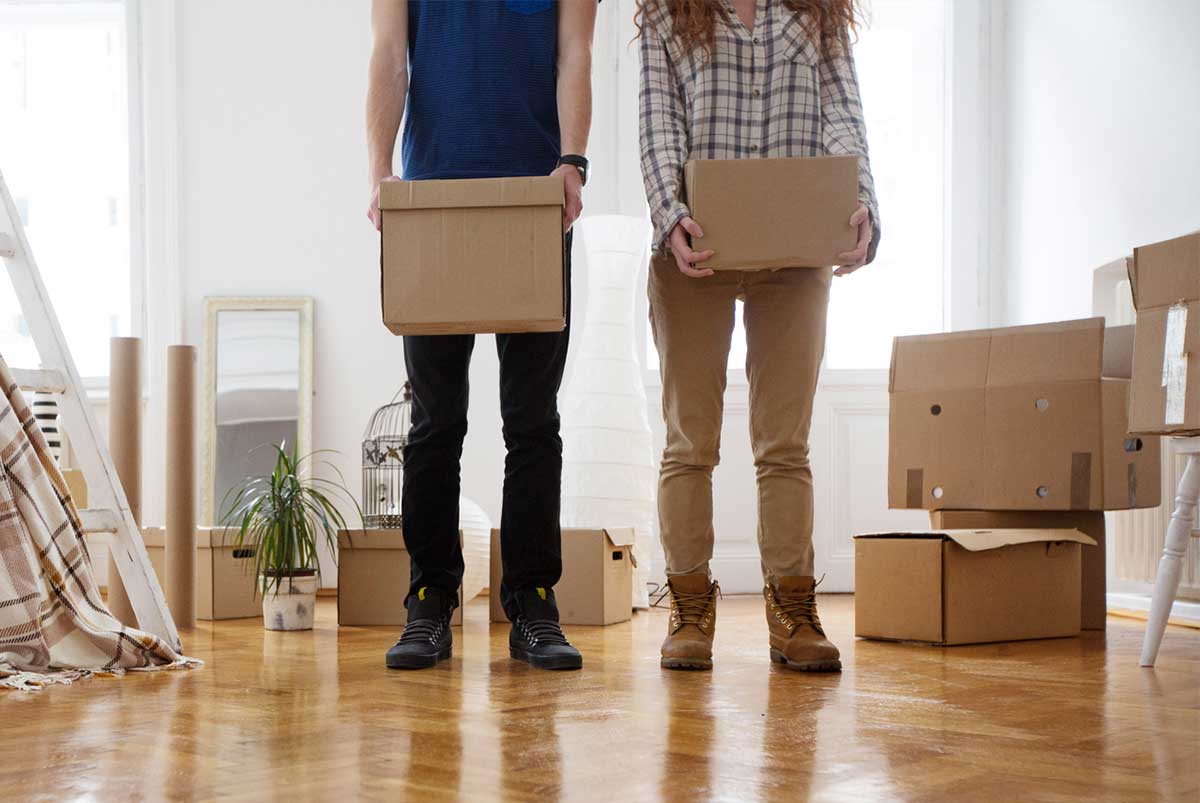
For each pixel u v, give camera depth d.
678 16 2.17
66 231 4.74
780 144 2.16
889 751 1.38
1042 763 1.32
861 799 1.15
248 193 4.54
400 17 2.19
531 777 1.24
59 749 1.39
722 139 2.16
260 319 4.47
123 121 4.74
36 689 1.88
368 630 2.95
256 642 2.65
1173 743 1.44
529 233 1.91
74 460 4.05
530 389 2.16
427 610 2.18
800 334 2.12
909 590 2.61
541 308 1.90
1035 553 2.72
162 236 4.51
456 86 2.14
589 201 4.47
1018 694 1.84
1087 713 1.66
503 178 1.93
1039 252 4.21
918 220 4.63
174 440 3.00
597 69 4.48
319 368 4.49
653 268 2.17
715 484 4.38
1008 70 4.50
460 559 2.26
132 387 2.83
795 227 1.99
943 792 1.18
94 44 4.77
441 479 2.17
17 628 2.02
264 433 4.41
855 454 4.46
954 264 4.54
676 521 2.17
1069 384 2.83
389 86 2.15
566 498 3.69
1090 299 3.82
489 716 1.60
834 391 4.48
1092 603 2.94
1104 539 2.95
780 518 2.14
